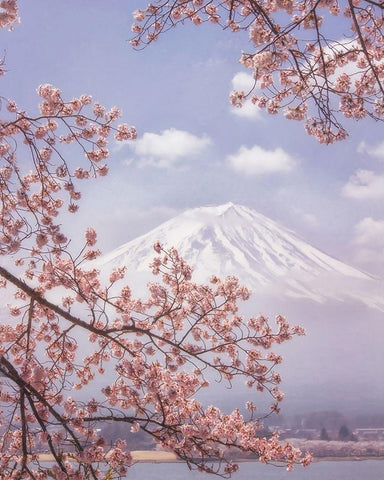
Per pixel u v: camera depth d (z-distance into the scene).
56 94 8.26
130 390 7.30
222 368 7.86
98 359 8.26
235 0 5.97
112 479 6.48
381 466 131.00
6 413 6.68
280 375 7.94
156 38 6.77
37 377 6.96
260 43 5.76
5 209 7.86
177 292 8.28
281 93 6.89
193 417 7.36
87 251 8.27
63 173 8.08
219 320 8.41
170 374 7.41
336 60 6.39
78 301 7.88
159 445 7.11
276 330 8.19
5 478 6.44
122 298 8.41
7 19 7.35
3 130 7.36
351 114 6.45
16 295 8.40
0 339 8.23
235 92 6.91
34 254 8.10
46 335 8.29
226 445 7.21
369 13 6.68
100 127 8.49
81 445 6.54
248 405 7.70
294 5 6.12
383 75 6.75
